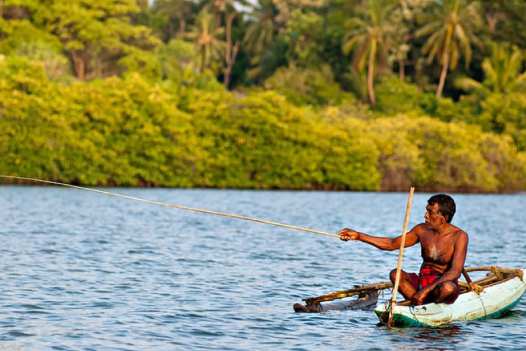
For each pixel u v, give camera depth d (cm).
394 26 18612
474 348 2038
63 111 12112
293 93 17275
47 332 2108
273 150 13300
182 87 15588
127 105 12488
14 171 11950
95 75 16675
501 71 17500
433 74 19488
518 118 15775
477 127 15075
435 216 2369
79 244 4162
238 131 13225
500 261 3884
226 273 3262
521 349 2038
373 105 17238
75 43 16075
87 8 16688
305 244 4491
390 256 3928
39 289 2736
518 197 12750
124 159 12481
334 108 14150
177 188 12762
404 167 13762
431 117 17088
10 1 15862
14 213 6238
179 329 2183
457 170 14112
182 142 12781
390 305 2305
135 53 16612
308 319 2359
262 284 2992
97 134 12294
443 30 17512
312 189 13588
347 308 2545
